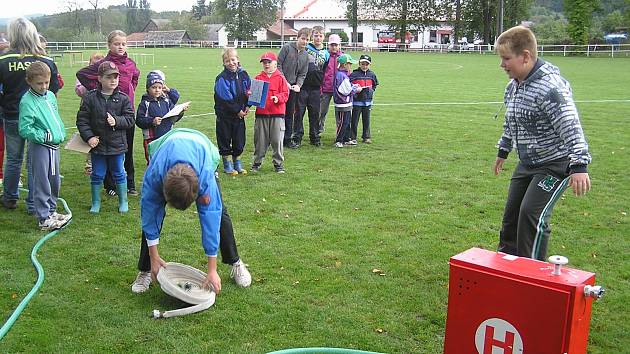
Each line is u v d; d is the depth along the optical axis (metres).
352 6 69.50
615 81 24.33
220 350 3.73
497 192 7.48
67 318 4.10
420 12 65.25
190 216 6.36
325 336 3.94
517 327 3.03
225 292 4.53
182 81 22.22
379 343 3.87
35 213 6.30
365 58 10.36
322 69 10.31
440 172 8.52
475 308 3.16
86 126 6.22
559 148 4.14
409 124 12.86
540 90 4.08
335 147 10.29
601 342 3.92
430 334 4.00
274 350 3.75
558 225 6.24
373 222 6.26
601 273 5.00
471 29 64.19
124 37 7.11
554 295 2.87
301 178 8.12
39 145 5.82
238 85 8.12
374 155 9.65
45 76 5.69
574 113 3.97
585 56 47.12
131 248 5.44
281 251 5.40
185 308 4.15
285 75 9.79
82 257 5.20
